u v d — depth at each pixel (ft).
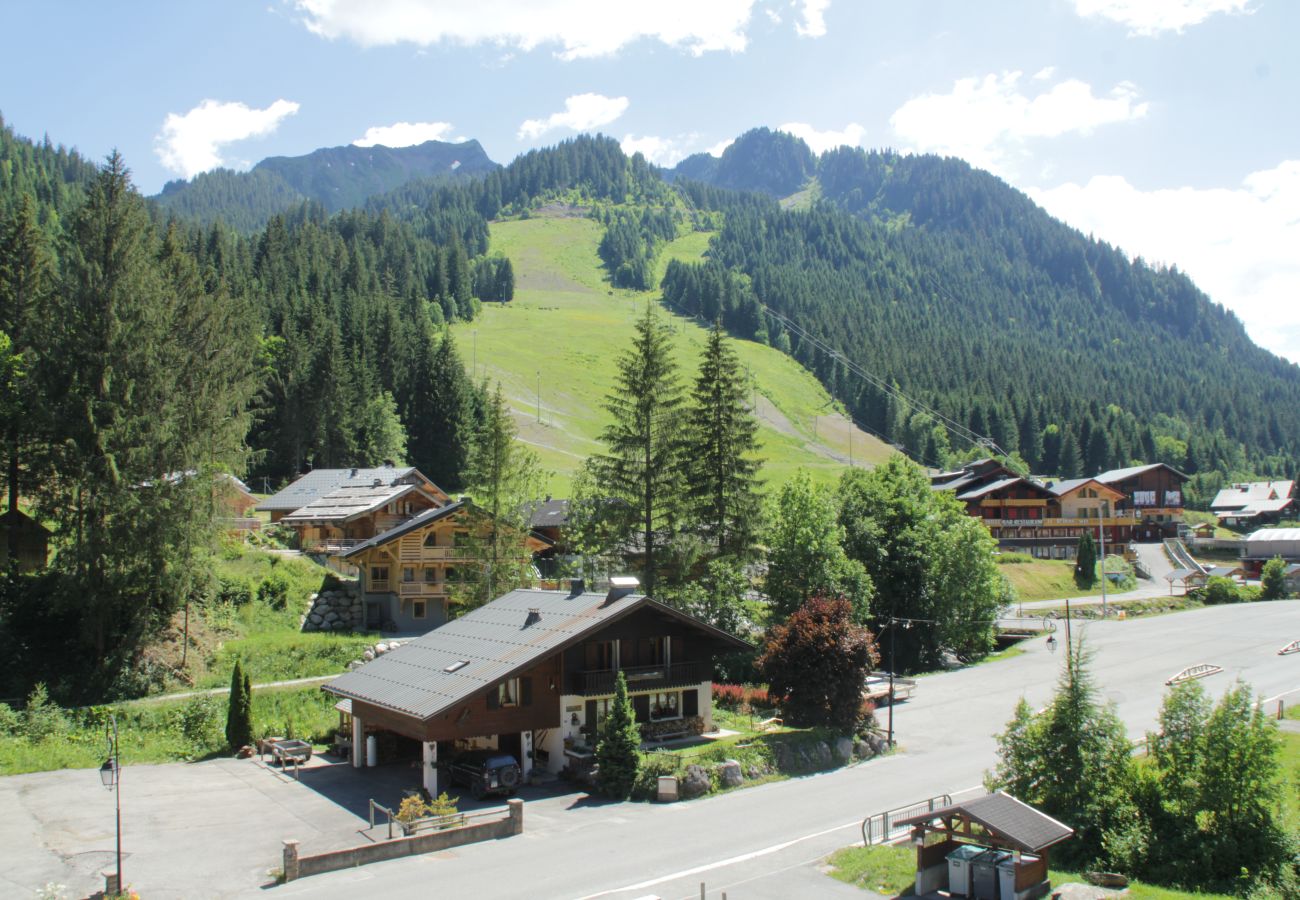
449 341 435.53
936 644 232.53
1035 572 342.85
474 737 126.72
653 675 139.03
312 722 155.02
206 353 184.96
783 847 102.42
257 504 291.79
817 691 148.15
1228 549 448.24
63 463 156.25
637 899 86.69
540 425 543.80
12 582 168.25
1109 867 97.45
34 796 118.01
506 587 190.70
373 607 219.00
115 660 159.22
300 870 92.07
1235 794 98.12
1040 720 111.45
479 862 96.73
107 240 164.66
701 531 195.52
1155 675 201.87
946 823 90.99
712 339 202.18
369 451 362.12
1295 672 200.95
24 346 174.70
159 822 108.37
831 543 206.49
